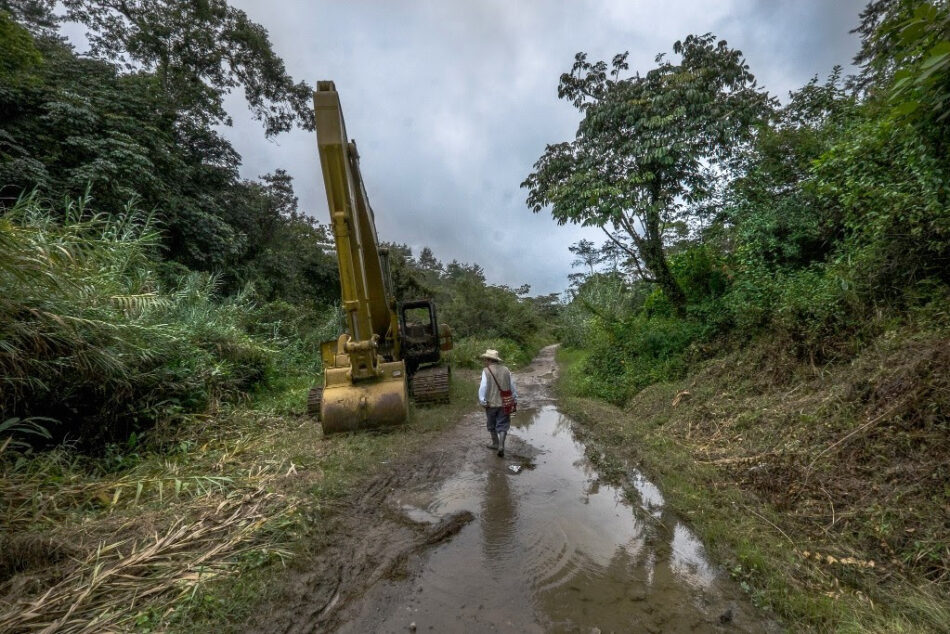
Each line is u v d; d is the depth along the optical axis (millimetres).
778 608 2393
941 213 3963
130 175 10336
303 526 3207
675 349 8156
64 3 14906
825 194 5859
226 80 18281
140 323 5594
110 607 2264
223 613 2283
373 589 2611
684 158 7906
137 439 4867
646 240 9141
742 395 5656
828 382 4598
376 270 6684
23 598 2244
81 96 10750
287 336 12594
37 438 4414
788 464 3787
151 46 15898
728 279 8156
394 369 5773
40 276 3854
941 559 2439
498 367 5328
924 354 3602
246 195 18031
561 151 9547
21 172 8672
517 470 4715
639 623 2316
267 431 5793
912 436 3236
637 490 4105
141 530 3027
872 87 6082
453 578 2736
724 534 3119
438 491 4105
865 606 2291
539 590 2609
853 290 5000
